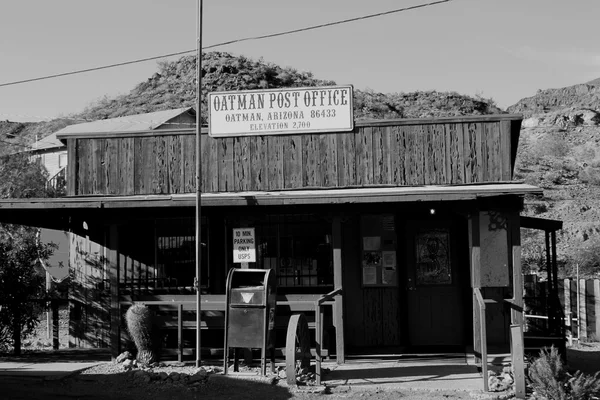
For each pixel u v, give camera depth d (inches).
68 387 463.5
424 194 479.8
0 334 605.0
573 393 412.2
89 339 668.1
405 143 538.9
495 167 530.3
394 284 586.9
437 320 585.3
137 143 562.9
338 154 543.5
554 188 1932.8
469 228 511.2
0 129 2699.3
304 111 546.3
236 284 490.6
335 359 546.0
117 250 531.2
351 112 542.3
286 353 455.2
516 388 422.9
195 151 557.3
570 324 814.5
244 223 595.5
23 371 498.0
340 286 519.2
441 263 588.1
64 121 2568.9
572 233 1485.0
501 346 553.3
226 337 476.1
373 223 592.4
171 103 2450.8
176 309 538.9
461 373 484.1
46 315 849.5
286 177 546.3
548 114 2910.9
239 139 553.9
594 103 3449.8
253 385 456.1
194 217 555.5
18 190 871.1
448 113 2657.5
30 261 637.9
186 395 440.5
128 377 476.4
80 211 526.6
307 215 591.2
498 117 531.8
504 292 565.3
